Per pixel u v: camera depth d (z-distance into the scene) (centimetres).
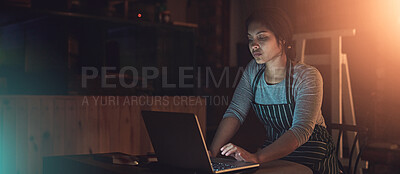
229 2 446
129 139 230
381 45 324
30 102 198
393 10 319
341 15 341
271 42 151
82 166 135
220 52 446
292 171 121
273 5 395
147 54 297
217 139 168
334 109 262
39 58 243
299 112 147
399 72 318
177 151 120
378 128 326
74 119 211
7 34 244
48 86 241
